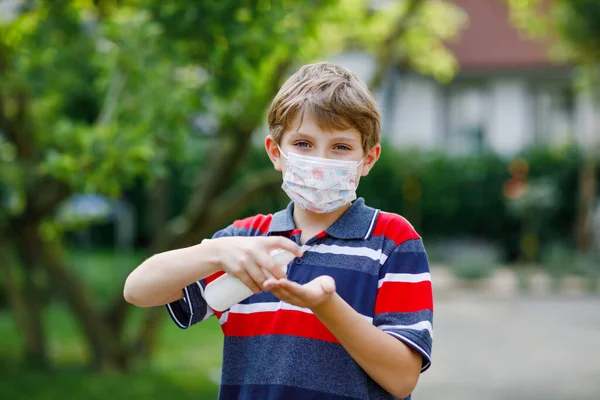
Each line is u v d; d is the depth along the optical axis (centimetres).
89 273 1429
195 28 427
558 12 1372
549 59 1864
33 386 635
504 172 1781
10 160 582
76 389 627
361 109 162
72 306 690
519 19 1384
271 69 559
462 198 1788
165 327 978
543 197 1670
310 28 484
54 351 827
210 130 651
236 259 146
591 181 1698
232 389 166
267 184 681
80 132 494
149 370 705
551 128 1930
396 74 1877
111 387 637
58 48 540
